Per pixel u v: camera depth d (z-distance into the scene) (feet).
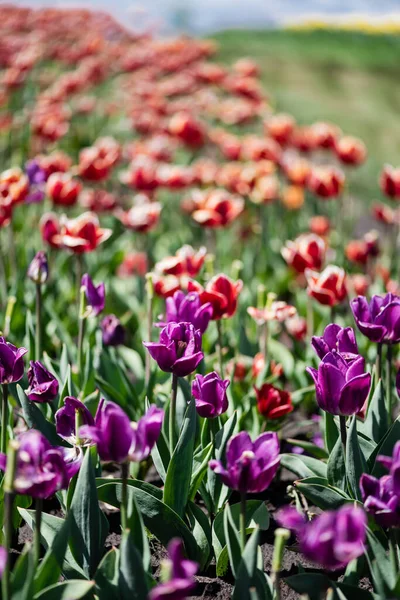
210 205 16.22
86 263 18.49
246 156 24.30
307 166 21.97
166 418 10.16
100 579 7.37
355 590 7.57
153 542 9.75
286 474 11.67
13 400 12.14
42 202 21.91
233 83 30.96
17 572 6.88
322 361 7.91
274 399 10.48
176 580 5.44
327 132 22.95
